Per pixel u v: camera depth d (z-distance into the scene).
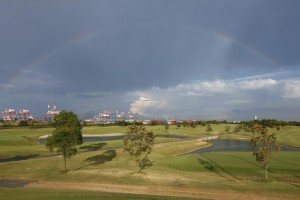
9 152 101.94
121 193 43.47
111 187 47.97
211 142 160.75
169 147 123.06
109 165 78.62
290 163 77.94
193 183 48.25
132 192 45.06
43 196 37.81
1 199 35.97
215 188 45.22
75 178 54.44
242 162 80.94
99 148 120.25
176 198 39.25
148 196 40.28
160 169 68.69
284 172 67.75
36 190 42.78
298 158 86.00
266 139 53.97
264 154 53.38
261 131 54.75
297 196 41.34
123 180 51.62
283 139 161.88
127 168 66.88
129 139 60.56
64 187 49.44
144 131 60.44
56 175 58.44
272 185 46.19
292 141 152.75
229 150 126.38
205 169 72.44
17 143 132.75
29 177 59.94
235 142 165.62
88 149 117.38
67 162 82.25
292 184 47.97
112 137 196.62
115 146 125.56
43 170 68.75
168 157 87.94
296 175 64.56
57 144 65.75
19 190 42.44
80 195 38.88
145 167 70.94
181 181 50.06
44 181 54.56
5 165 72.75
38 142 152.25
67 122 67.81
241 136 199.75
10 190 42.28
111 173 57.28
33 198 36.56
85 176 55.25
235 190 44.03
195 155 93.06
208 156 91.25
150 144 61.25
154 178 52.69
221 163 79.12
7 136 160.88
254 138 55.09
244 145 148.75
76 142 67.62
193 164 77.94
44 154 101.06
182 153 116.44
